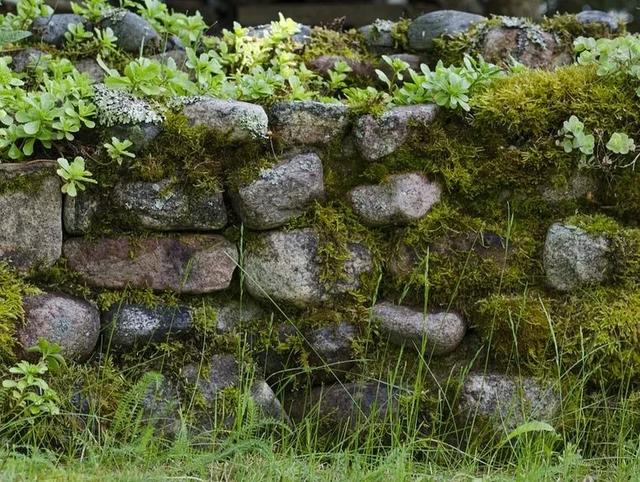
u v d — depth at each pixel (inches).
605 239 97.0
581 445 96.5
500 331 97.8
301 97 106.0
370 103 100.8
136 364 96.4
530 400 96.0
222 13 239.1
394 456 89.4
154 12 122.9
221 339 98.5
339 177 101.3
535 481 86.1
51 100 94.5
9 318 90.7
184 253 97.5
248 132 96.9
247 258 99.1
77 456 91.0
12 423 87.4
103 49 115.0
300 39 122.2
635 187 100.0
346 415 98.0
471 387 96.6
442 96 101.2
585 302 97.3
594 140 98.9
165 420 94.9
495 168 100.6
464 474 89.7
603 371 95.7
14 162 94.1
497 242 100.3
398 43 124.7
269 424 98.0
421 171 100.5
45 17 118.3
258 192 97.0
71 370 93.4
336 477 88.4
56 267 95.3
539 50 117.6
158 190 95.8
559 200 101.0
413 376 99.0
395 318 98.3
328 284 99.2
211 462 89.8
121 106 95.6
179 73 102.9
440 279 99.5
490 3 184.9
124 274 96.6
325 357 99.1
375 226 101.0
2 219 92.7
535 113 99.7
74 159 95.7
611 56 102.6
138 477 83.5
